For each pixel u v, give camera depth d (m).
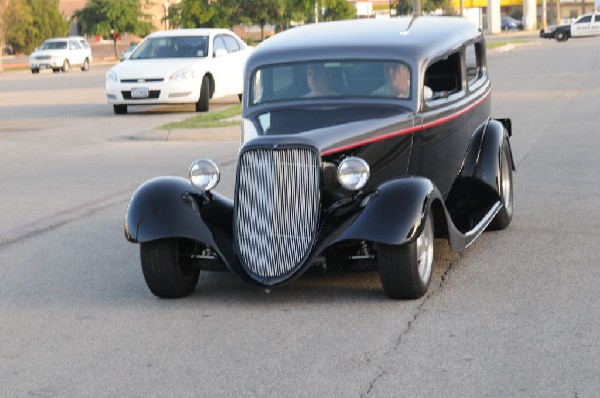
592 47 58.97
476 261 9.73
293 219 8.20
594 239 10.54
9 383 6.66
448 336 7.36
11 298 8.97
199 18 80.25
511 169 11.36
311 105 9.54
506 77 35.19
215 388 6.43
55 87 43.50
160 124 24.64
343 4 86.44
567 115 22.25
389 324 7.72
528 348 7.02
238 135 21.66
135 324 8.00
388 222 8.03
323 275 9.37
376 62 9.57
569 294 8.42
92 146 20.73
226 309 8.35
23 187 15.46
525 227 11.27
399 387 6.32
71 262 10.39
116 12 89.38
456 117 10.20
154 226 8.41
